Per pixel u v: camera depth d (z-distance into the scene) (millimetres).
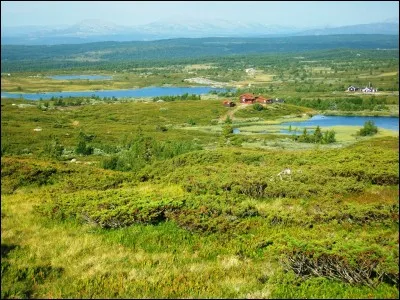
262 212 17641
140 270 11688
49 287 10547
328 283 11102
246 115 178000
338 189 22094
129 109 193875
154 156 56219
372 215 16766
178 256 13016
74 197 20109
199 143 107000
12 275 10953
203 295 10109
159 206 16938
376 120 163125
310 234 13891
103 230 15742
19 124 137750
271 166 32188
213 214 16875
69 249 13219
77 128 140750
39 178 28109
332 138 106562
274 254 12281
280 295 10320
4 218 17016
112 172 32062
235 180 23578
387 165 28062
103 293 10188
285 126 150000
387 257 10812
